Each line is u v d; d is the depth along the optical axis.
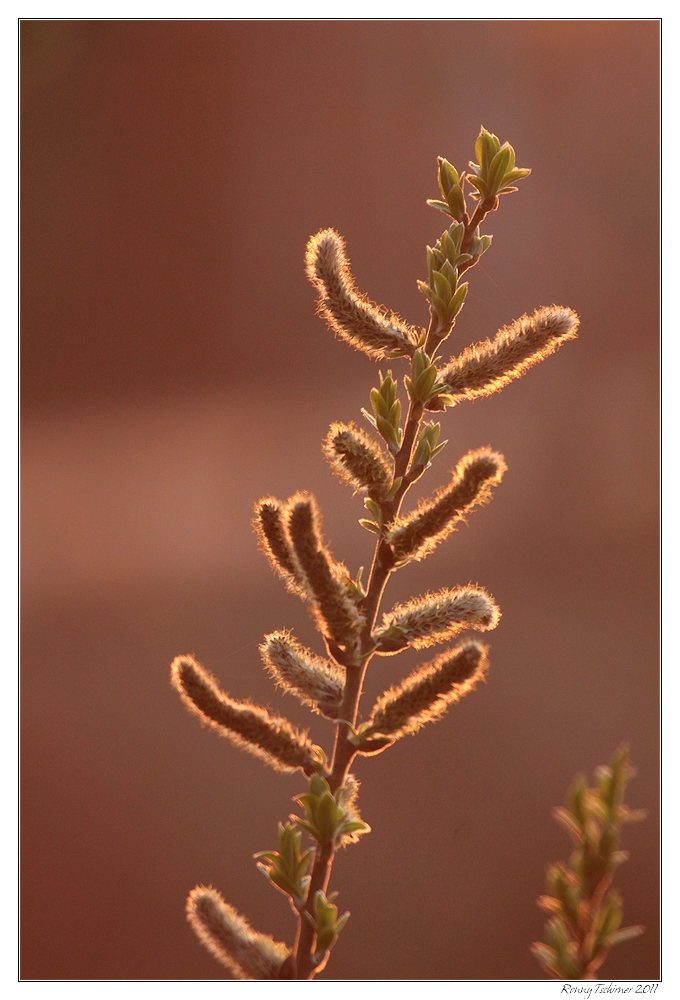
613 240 3.58
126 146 4.38
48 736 2.47
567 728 2.38
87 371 3.83
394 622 0.83
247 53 4.51
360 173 4.22
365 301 0.85
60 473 3.42
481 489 0.83
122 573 3.01
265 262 4.11
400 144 4.25
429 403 0.84
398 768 2.27
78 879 2.10
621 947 1.76
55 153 4.33
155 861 2.13
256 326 3.93
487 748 2.32
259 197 4.26
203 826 2.22
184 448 3.47
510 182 0.83
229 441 3.46
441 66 4.24
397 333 0.84
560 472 3.06
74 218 4.23
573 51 3.96
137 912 2.03
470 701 2.45
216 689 0.83
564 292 3.44
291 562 0.83
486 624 0.83
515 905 1.95
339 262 0.84
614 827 0.78
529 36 4.05
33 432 3.62
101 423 3.64
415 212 4.12
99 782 2.34
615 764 0.78
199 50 4.50
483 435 3.14
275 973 0.81
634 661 2.55
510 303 3.35
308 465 3.35
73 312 3.99
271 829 2.22
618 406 3.23
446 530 0.83
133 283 4.10
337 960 1.85
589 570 2.85
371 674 2.42
